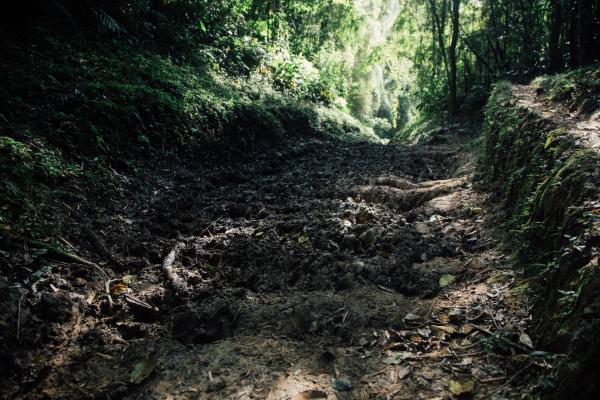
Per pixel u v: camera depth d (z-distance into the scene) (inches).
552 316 94.5
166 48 382.3
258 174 291.0
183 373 103.9
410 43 654.5
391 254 152.6
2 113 193.9
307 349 109.7
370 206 197.3
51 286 126.3
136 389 101.4
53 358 107.5
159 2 410.6
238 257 155.5
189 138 277.1
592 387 71.3
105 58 293.9
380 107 962.7
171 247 162.7
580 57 259.0
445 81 574.6
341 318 119.3
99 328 119.6
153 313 128.3
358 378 99.2
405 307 123.7
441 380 95.2
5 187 151.6
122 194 200.4
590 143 127.4
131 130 242.7
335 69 731.4
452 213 179.5
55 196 167.8
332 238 164.6
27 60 243.3
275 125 378.3
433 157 302.7
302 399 93.7
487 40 519.8
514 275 124.0
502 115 207.6
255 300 130.8
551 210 119.4
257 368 103.7
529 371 90.1
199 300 132.1
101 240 160.2
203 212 201.6
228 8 479.8
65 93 228.1
